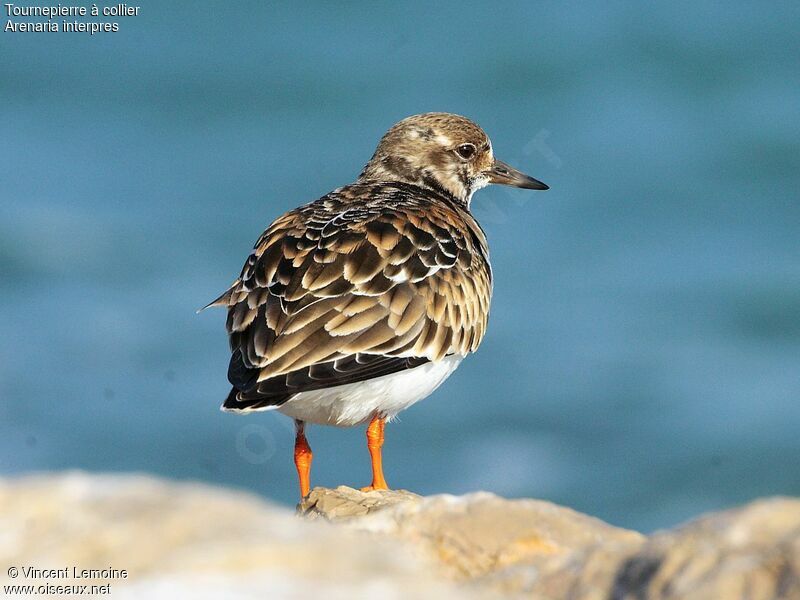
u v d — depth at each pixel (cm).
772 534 427
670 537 445
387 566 414
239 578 401
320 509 693
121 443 1580
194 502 451
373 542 434
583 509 1489
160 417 1627
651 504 1494
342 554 416
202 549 416
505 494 1501
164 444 1575
